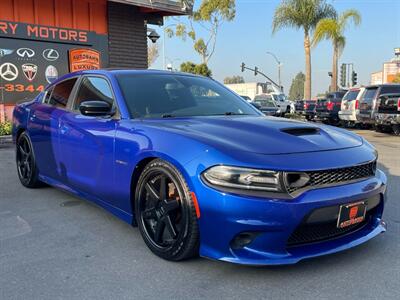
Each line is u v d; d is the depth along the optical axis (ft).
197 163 9.68
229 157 9.39
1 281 9.81
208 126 11.28
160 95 13.66
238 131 10.83
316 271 10.19
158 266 10.55
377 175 11.14
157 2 40.96
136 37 43.78
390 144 37.29
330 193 9.50
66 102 15.76
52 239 12.43
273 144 10.05
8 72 36.27
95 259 11.02
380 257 10.97
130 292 9.29
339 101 64.49
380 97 46.39
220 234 9.34
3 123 34.86
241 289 9.37
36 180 18.01
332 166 9.70
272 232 9.13
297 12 90.12
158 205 10.94
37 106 17.63
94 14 40.70
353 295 9.10
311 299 8.95
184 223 9.99
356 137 12.18
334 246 9.98
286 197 9.12
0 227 13.48
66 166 15.01
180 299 9.00
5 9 35.58
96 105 12.45
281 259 9.27
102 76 14.34
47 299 9.00
